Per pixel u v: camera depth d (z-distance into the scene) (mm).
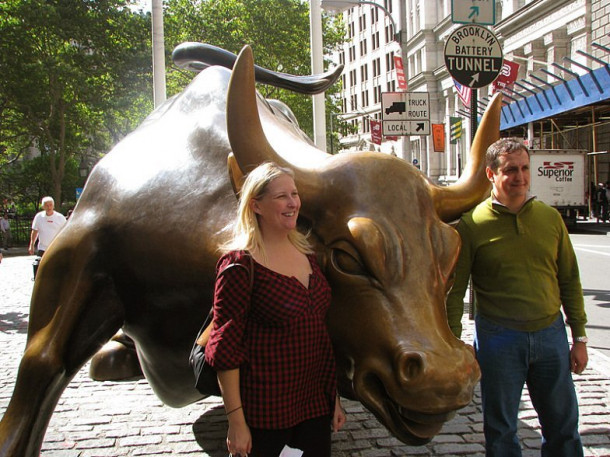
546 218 2889
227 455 3623
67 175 35188
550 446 2965
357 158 2363
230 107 2213
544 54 30547
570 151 19859
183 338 2885
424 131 10312
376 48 64188
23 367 2846
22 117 25500
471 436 3846
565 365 2883
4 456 2754
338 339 2229
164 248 2773
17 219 24875
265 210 2064
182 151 2982
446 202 2461
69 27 22484
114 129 29516
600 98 17672
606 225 20297
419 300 2137
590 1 25344
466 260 2945
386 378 2072
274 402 2049
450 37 6504
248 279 1998
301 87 3979
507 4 34062
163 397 3400
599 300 8148
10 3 21391
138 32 23219
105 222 2939
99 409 4414
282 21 22828
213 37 22844
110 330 3031
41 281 2953
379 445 3742
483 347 2928
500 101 2645
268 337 2045
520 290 2846
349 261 2197
